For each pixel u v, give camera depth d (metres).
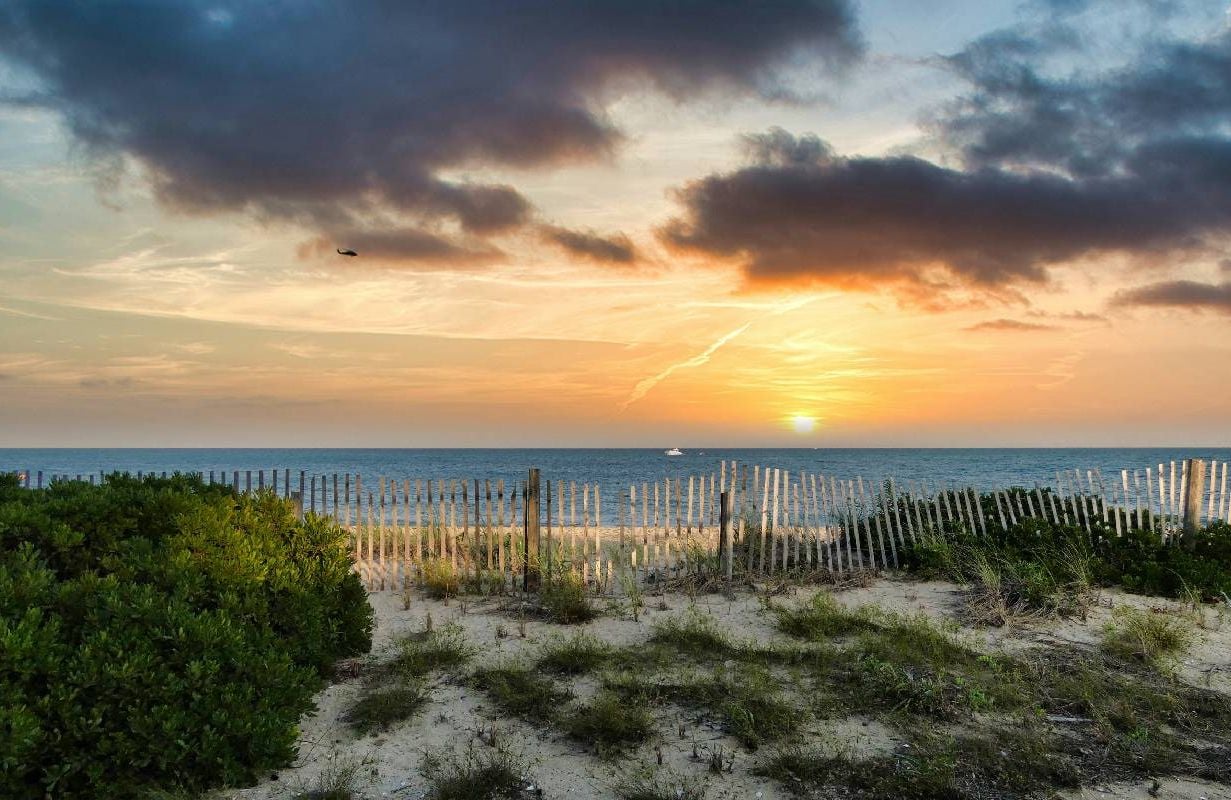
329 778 4.86
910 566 11.57
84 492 6.69
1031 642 7.78
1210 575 10.02
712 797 4.66
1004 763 5.02
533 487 10.70
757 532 12.36
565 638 8.10
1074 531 11.51
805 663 7.09
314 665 6.63
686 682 6.52
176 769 4.48
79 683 4.31
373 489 50.28
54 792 4.12
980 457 161.25
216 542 6.42
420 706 6.19
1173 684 6.50
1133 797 4.64
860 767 4.96
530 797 4.71
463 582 10.84
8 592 4.60
